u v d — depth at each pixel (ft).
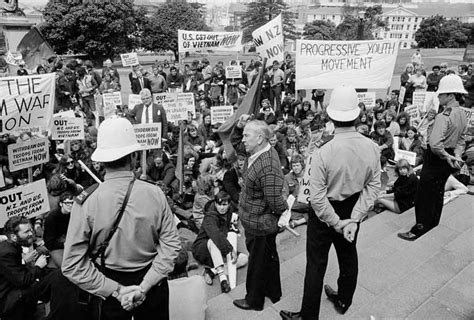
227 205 16.07
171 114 27.58
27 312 12.92
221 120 31.35
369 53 28.37
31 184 16.71
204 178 20.36
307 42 28.14
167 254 7.72
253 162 11.03
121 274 7.53
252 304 11.82
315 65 28.53
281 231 19.83
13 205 16.26
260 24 238.07
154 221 7.52
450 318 9.70
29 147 18.62
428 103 33.27
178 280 11.96
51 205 17.76
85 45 110.93
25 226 12.68
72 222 7.27
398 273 12.62
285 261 15.75
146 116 26.55
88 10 106.83
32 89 18.62
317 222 9.71
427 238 14.83
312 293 9.91
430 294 10.82
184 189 23.50
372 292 11.62
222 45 46.85
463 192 19.89
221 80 47.29
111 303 7.71
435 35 225.56
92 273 7.28
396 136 31.09
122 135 7.43
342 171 8.93
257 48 35.40
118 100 34.40
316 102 46.62
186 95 28.35
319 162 9.04
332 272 13.30
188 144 27.02
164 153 23.59
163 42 131.34
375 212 21.79
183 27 136.36
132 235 7.31
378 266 13.07
